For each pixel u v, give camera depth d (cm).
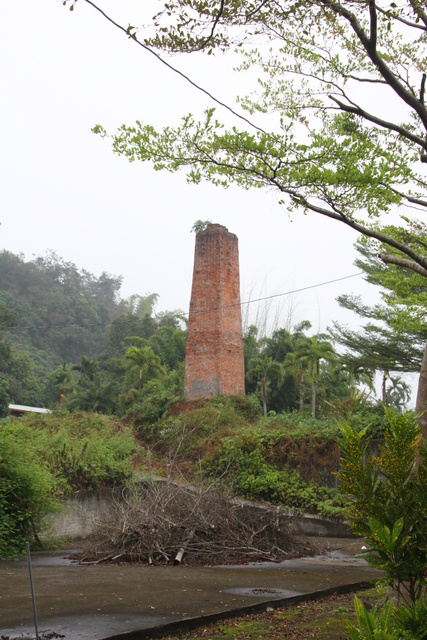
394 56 906
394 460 421
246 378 4088
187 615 743
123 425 3089
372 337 2938
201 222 4047
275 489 2308
